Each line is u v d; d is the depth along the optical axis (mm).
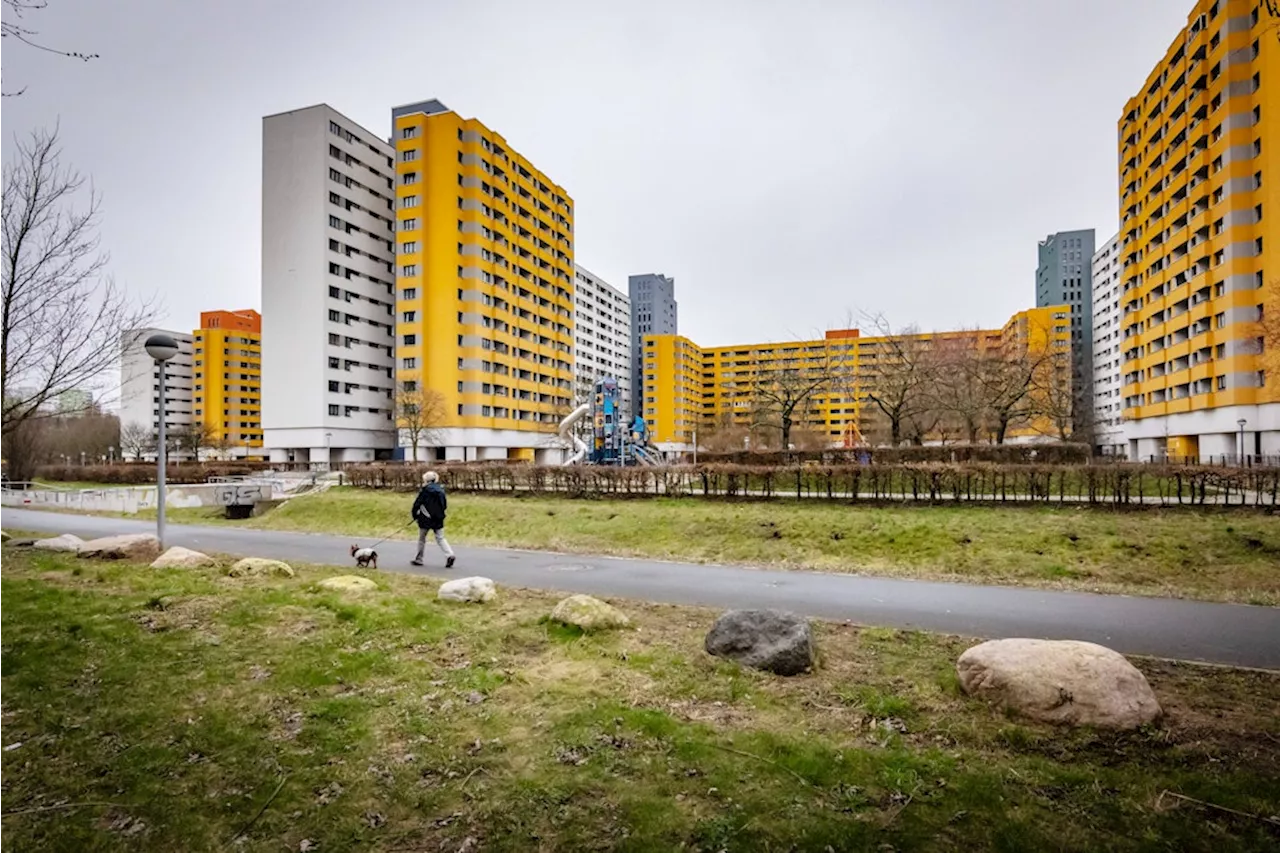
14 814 3338
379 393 65125
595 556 13828
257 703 4734
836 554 13273
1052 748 4152
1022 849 3059
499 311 65938
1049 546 12312
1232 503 14516
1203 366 42844
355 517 21000
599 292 118938
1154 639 7305
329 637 6234
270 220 59750
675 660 5863
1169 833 3176
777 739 4211
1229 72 40594
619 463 36875
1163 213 48531
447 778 3771
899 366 38031
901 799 3514
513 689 5137
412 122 62531
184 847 3115
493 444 64812
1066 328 90000
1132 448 55812
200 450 86875
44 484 40125
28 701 4676
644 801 3494
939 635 7051
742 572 11781
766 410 59531
